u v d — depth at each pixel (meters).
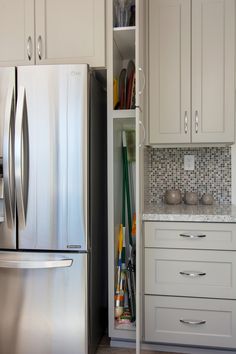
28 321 1.64
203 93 2.10
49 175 1.60
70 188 1.59
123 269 1.93
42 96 1.59
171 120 2.13
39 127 1.59
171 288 1.80
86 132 1.58
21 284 1.64
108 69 1.80
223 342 1.76
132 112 1.77
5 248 1.63
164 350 1.88
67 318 1.62
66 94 1.58
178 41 2.10
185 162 2.39
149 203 2.38
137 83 1.47
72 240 1.60
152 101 2.14
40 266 1.57
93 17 1.80
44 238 1.61
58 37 1.83
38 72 1.59
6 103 1.58
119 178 2.04
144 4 2.04
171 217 1.78
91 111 1.69
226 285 1.75
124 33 1.82
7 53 1.87
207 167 2.36
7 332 1.66
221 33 2.07
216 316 1.77
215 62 2.08
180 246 1.79
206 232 1.76
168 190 2.34
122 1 1.84
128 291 1.92
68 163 1.59
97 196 1.85
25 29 1.85
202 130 2.11
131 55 2.19
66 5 1.82
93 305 1.76
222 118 2.09
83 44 1.81
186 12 2.09
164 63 2.12
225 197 2.34
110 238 1.82
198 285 1.78
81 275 1.60
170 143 2.15
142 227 1.81
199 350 1.84
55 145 1.59
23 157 1.58
